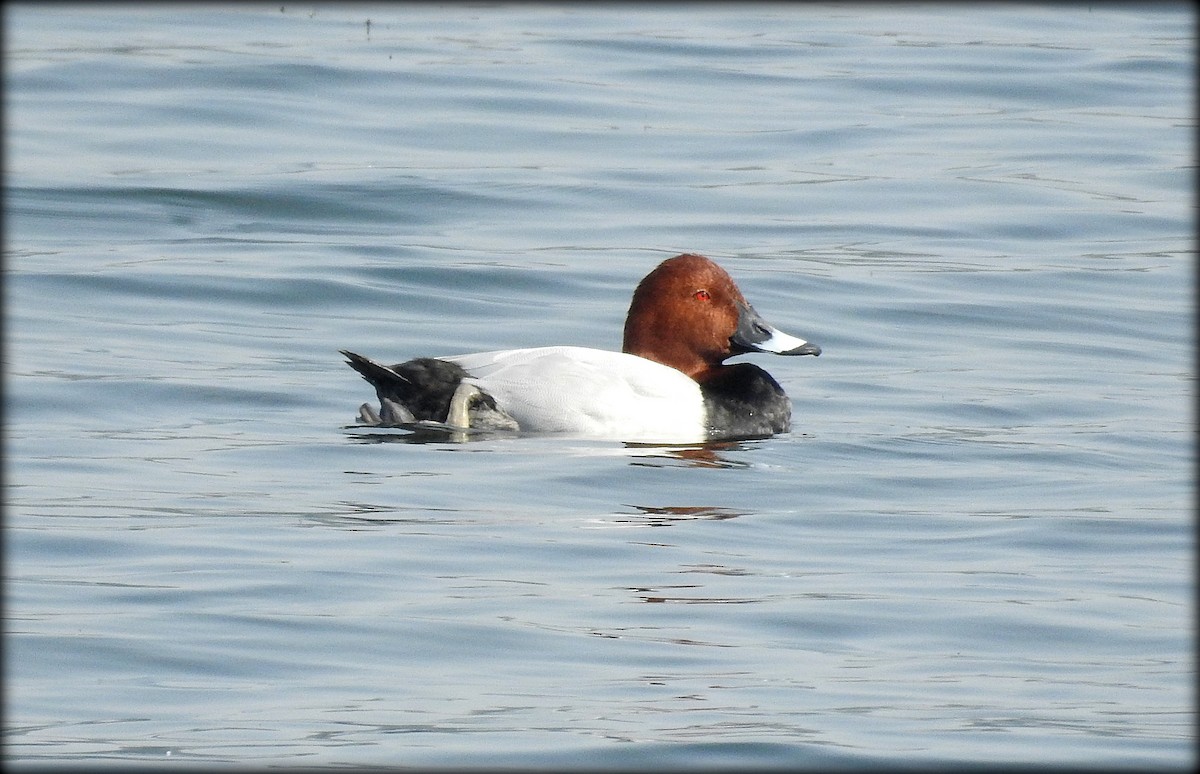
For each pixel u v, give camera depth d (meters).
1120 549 10.22
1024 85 25.28
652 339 13.16
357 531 10.12
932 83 25.33
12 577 9.21
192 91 23.88
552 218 19.23
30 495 10.71
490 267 17.34
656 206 19.73
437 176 20.55
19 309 15.70
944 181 20.75
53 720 7.56
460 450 11.81
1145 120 23.58
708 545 10.14
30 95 23.56
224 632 8.53
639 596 9.22
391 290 16.62
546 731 7.52
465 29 28.36
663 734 7.52
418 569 9.52
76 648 8.27
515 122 22.95
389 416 12.29
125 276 16.78
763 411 12.70
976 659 8.48
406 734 7.45
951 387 14.23
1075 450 12.43
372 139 22.12
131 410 12.88
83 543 9.79
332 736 7.43
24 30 27.62
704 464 11.78
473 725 7.57
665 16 29.91
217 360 14.37
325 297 16.42
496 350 15.07
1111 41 28.17
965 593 9.38
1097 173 21.25
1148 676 8.28
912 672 8.30
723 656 8.45
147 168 20.64
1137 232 19.17
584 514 10.62
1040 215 19.64
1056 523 10.69
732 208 19.73
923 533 10.49
